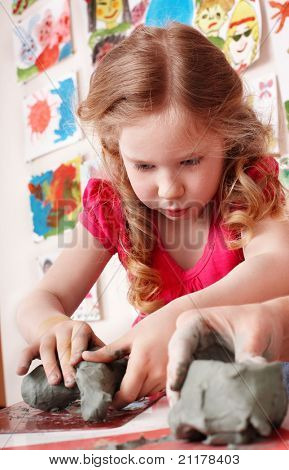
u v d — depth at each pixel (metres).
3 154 0.50
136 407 0.30
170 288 0.40
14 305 0.45
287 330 0.27
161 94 0.38
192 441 0.22
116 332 0.40
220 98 0.40
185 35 0.43
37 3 0.51
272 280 0.34
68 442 0.25
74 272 0.45
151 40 0.43
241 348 0.24
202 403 0.22
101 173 0.47
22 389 0.34
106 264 0.45
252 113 0.43
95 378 0.29
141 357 0.29
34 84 0.50
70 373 0.32
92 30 0.50
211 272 0.40
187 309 0.31
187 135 0.38
